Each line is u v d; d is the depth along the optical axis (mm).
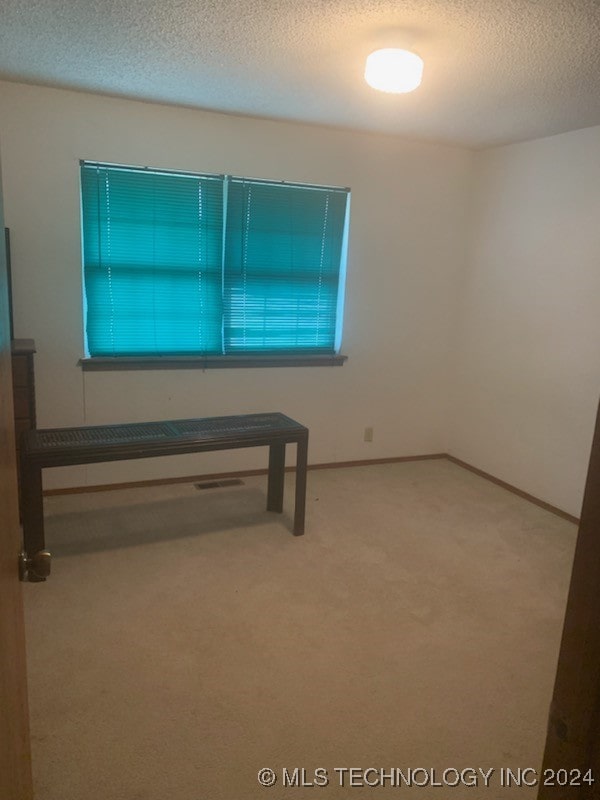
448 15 1950
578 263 3375
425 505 3664
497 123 3295
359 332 4133
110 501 3494
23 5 1993
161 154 3348
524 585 2730
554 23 1968
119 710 1859
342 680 2039
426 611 2482
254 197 3635
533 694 2010
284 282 3869
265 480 3963
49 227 3211
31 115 3049
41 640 2189
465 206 4227
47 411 3420
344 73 2588
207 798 1567
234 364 3799
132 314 3520
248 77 2713
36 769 1629
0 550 930
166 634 2254
